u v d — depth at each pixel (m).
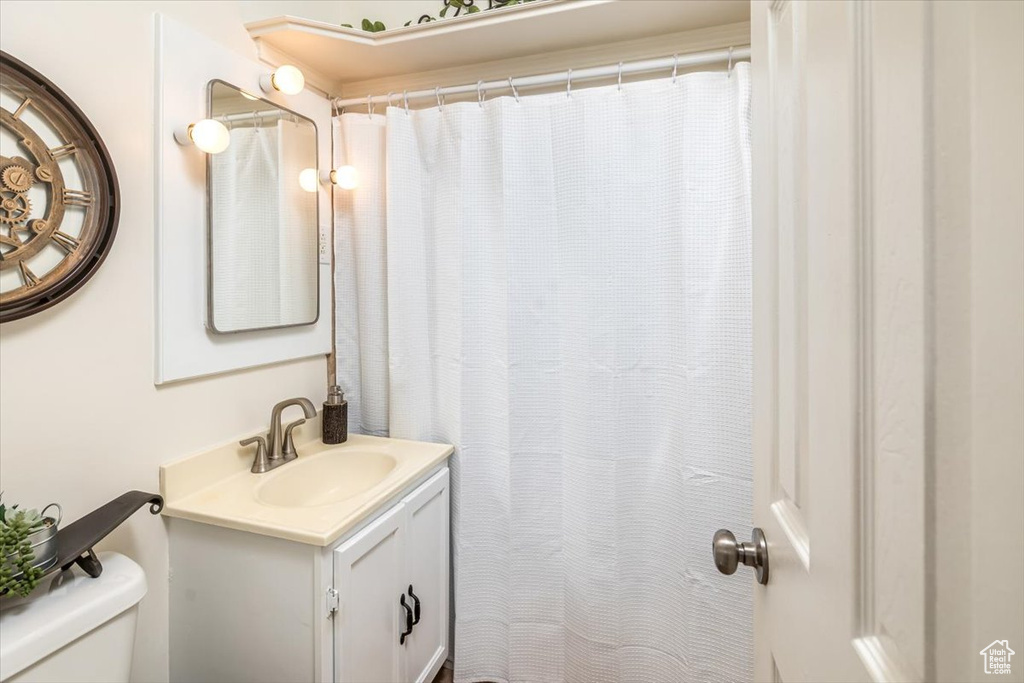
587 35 1.43
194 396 1.24
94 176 0.98
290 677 1.07
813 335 0.52
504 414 1.56
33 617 0.78
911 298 0.34
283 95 1.48
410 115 1.62
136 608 0.92
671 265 1.41
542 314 1.54
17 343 0.90
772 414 0.68
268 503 1.29
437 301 1.62
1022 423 0.27
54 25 0.93
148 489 1.12
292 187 1.51
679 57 1.38
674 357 1.42
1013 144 0.28
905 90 0.35
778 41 0.65
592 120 1.44
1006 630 0.28
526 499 1.58
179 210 1.17
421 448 1.56
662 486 1.47
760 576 0.72
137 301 1.09
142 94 1.09
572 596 1.56
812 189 0.52
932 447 0.32
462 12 1.63
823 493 0.49
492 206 1.55
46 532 0.81
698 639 1.39
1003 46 0.28
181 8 1.19
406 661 1.36
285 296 1.49
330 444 1.59
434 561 1.51
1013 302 0.28
